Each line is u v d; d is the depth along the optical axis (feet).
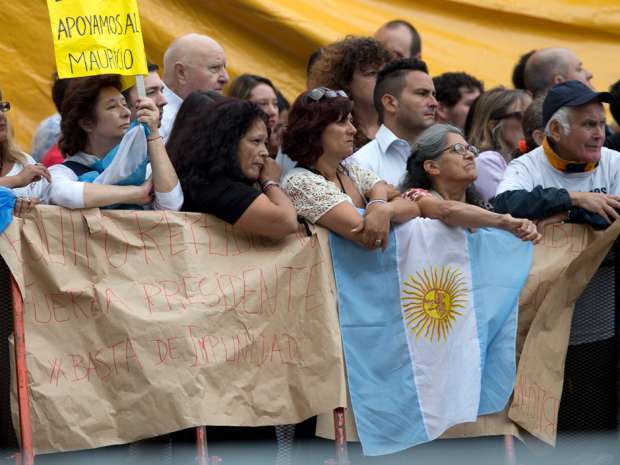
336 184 37.09
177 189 34.04
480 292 36.83
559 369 37.68
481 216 36.47
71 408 32.14
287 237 34.96
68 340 32.37
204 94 35.96
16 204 32.22
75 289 32.45
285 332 34.53
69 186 32.78
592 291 38.47
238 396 33.60
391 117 42.70
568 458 38.09
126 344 32.60
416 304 36.06
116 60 33.47
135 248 33.22
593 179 40.40
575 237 38.24
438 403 35.96
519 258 37.42
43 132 43.78
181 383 32.78
